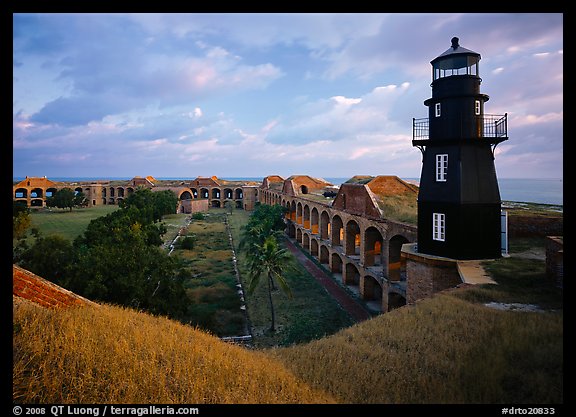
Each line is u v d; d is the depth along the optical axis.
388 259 26.12
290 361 11.84
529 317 11.11
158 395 7.63
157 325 12.64
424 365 9.80
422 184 20.64
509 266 17.41
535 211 28.77
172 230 64.25
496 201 19.14
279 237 58.97
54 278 23.22
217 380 8.84
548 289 14.23
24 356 7.55
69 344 8.49
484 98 19.09
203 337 12.79
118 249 22.28
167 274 22.92
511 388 7.89
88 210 93.50
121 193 114.69
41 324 8.98
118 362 8.44
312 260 45.28
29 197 103.69
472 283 15.32
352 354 11.35
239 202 115.56
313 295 31.72
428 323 12.27
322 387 9.41
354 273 34.72
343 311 27.78
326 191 64.25
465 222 18.64
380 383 9.27
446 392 8.27
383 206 29.48
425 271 19.42
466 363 9.22
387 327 12.80
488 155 19.19
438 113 19.55
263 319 26.34
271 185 91.12
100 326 10.17
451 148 19.12
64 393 7.12
